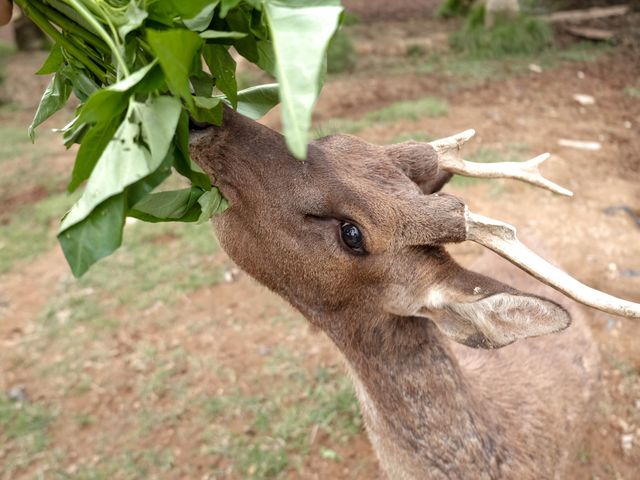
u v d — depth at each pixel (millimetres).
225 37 381
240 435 911
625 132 1731
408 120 1840
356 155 512
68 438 930
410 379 524
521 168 553
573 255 1194
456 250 1213
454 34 2744
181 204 427
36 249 1388
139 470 873
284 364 1018
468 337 476
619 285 1114
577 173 1486
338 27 291
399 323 521
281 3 303
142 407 970
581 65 2357
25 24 2992
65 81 484
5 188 1696
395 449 547
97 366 1050
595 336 1018
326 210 489
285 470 858
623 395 923
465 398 529
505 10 2664
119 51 357
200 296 1192
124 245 1367
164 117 338
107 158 333
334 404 935
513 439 559
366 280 510
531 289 768
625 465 833
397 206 488
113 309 1174
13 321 1169
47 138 2086
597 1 3098
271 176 484
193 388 993
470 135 570
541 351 698
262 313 1133
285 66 271
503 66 2398
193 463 878
